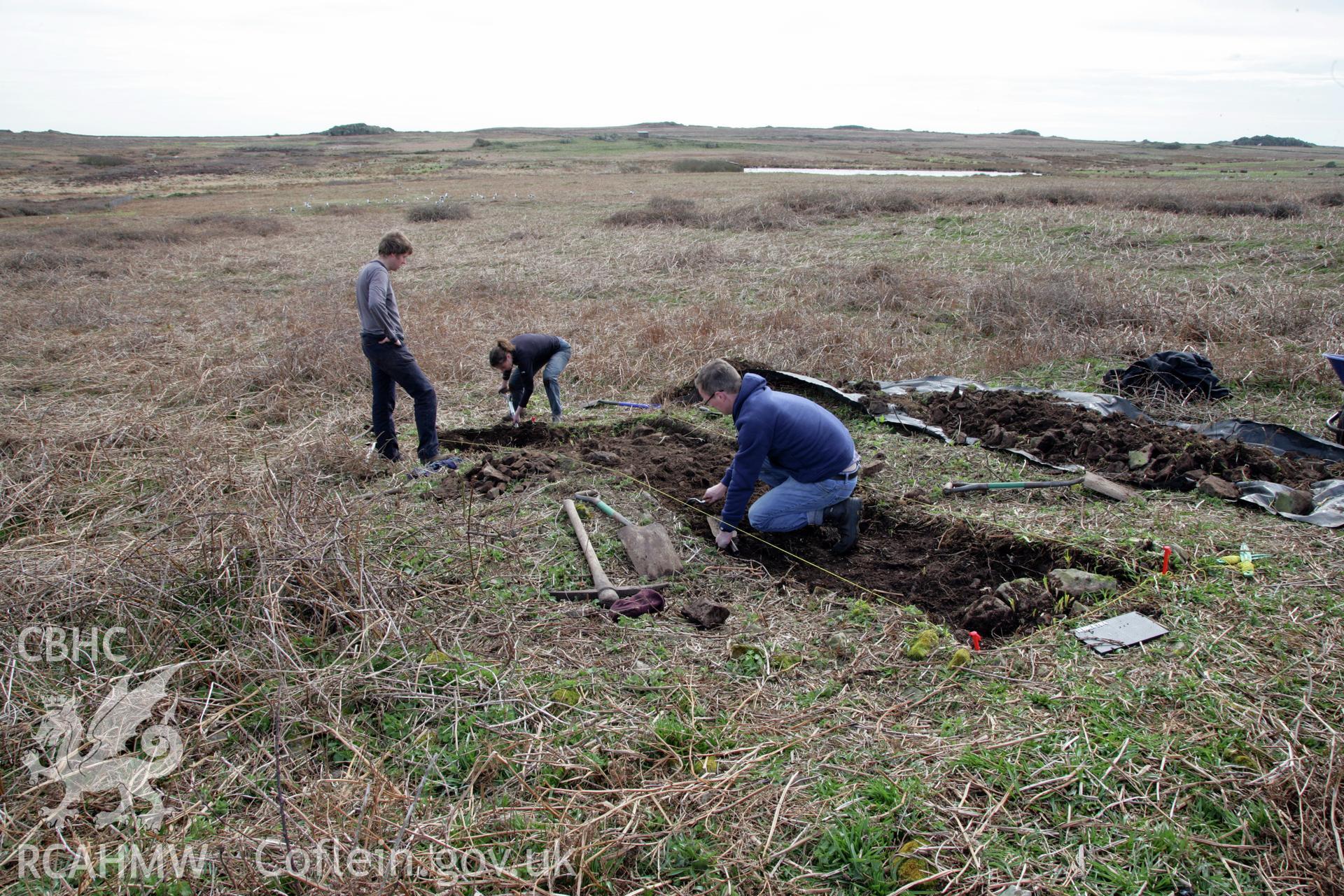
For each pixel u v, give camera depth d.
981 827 2.60
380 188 33.75
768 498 4.68
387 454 5.98
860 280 11.81
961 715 3.13
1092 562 4.20
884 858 2.51
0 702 3.13
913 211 19.92
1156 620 3.63
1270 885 2.38
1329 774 2.66
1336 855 2.45
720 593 4.12
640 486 5.21
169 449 6.11
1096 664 3.36
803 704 3.22
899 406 6.61
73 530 4.81
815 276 12.44
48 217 24.03
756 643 3.61
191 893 2.42
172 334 9.77
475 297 11.67
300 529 3.97
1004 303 10.01
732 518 4.50
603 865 2.47
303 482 4.92
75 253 15.45
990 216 17.69
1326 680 3.17
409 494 5.17
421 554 4.30
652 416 6.74
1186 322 8.80
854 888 2.43
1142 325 9.02
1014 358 8.20
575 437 6.45
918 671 3.43
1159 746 2.90
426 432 5.88
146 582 3.72
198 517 4.12
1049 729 3.01
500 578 4.12
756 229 18.23
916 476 5.42
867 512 5.01
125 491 5.43
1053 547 4.33
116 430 6.34
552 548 4.41
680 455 5.92
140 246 17.41
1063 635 3.57
